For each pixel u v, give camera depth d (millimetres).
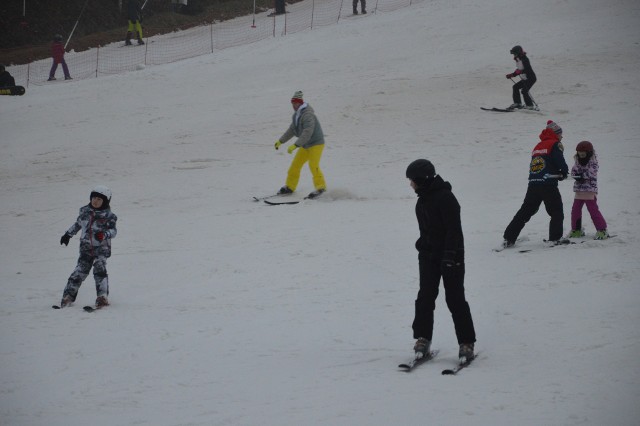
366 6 85000
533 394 9891
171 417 9750
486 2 75062
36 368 12031
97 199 16547
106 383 11266
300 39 70562
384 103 46906
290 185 29250
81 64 70625
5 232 25812
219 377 11477
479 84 49812
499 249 19766
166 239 23438
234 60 64688
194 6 91062
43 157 40219
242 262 20000
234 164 36250
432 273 12055
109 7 90438
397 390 10461
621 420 8828
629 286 15094
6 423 9688
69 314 15633
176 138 42562
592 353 11406
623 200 24156
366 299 15992
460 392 10195
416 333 12039
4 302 16938
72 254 22500
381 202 27250
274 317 14945
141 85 57844
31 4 86438
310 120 27969
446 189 11883
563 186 28125
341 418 9414
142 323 14812
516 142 36781
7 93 56969
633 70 49750
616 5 67438
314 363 12078
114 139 43312
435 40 63406
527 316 13852
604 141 34781
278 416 9609
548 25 63750
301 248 21172
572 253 18562
